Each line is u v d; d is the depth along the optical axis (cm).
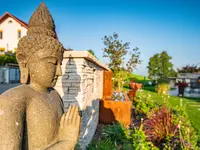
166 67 5022
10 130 103
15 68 2781
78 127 127
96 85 630
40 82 132
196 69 3725
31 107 121
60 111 141
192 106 1306
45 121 122
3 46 3638
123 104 733
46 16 143
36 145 121
